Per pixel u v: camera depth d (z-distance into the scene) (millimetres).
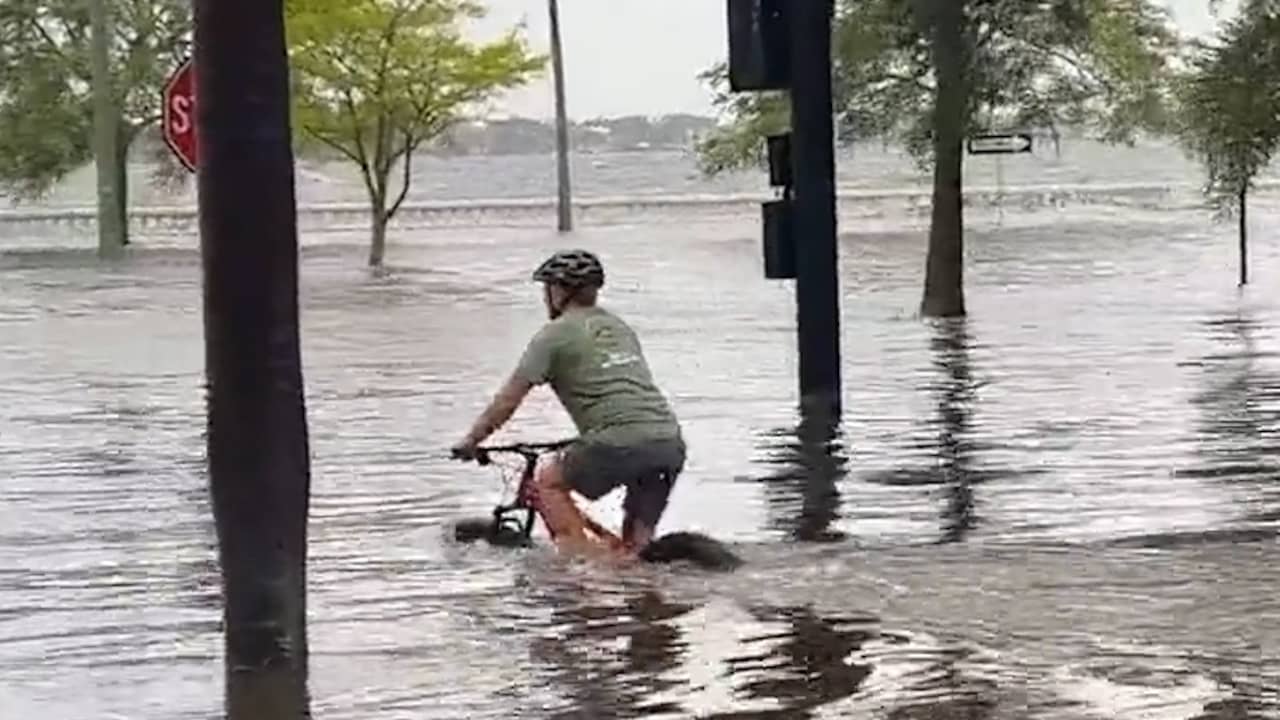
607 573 20016
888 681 15750
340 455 28625
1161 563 20047
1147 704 14961
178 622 18484
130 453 29281
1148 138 70812
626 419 20734
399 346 46219
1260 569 19656
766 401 33719
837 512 23312
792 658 16547
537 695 15570
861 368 39562
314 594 19266
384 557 21047
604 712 15008
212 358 11664
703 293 62969
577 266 20969
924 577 19516
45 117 102688
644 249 91188
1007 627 17438
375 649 17047
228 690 12445
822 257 31141
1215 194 55531
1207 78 45562
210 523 23469
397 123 95000
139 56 98562
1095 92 63031
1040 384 36344
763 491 24859
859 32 58438
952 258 53969
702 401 33750
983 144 64062
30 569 20906
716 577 19688
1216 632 17156
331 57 91812
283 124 11508
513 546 21297
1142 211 123000
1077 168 166375
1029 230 102625
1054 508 23375
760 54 30047
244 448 11766
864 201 127375
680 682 15883
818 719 14711
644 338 46688
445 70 95312
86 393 37344
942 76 56500
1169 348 42938
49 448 29844
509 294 64438
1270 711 14727
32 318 56125
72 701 15750
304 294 64812
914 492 24672
